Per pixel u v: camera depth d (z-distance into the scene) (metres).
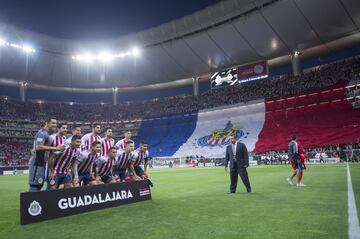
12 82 59.94
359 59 45.41
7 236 4.67
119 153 9.21
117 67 60.62
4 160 46.91
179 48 54.06
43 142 6.62
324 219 5.15
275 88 50.97
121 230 4.79
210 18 47.34
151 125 59.56
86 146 9.01
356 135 36.53
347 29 42.88
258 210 6.28
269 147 41.34
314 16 41.28
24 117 57.12
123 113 64.06
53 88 65.56
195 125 54.59
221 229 4.67
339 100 42.94
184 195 9.55
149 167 45.75
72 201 6.37
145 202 8.01
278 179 14.61
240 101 52.97
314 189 9.78
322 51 50.19
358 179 12.52
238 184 12.96
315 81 47.09
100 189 7.05
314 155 33.16
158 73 60.53
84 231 4.80
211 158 42.16
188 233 4.47
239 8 44.16
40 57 56.06
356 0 37.69
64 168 7.59
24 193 5.64
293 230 4.45
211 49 52.25
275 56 51.72
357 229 4.39
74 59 58.56
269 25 44.59
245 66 53.34
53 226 5.27
